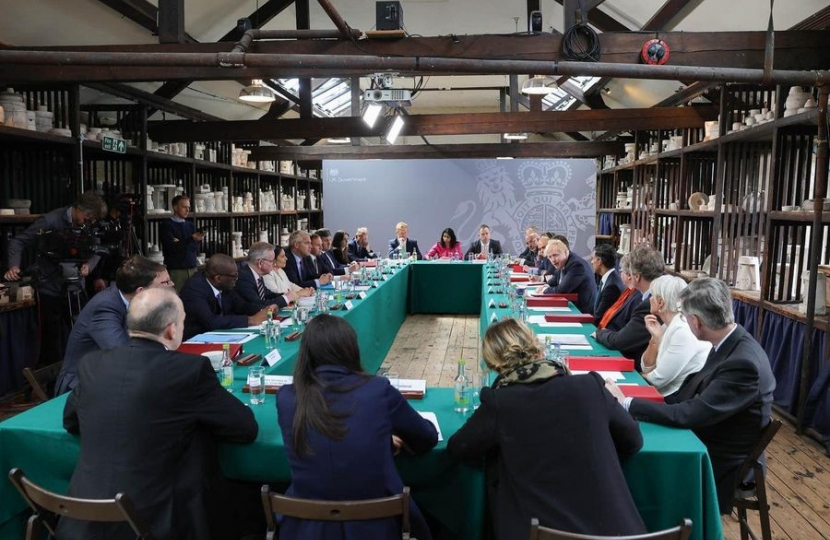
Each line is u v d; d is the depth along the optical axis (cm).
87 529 180
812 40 416
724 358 234
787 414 418
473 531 206
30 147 538
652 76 388
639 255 346
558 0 756
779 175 458
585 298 528
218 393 202
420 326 769
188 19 670
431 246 1116
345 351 190
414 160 1109
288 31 416
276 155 1066
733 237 580
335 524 171
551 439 176
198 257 788
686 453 199
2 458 217
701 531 201
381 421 182
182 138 767
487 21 904
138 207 655
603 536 155
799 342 410
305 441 177
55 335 471
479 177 1099
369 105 616
